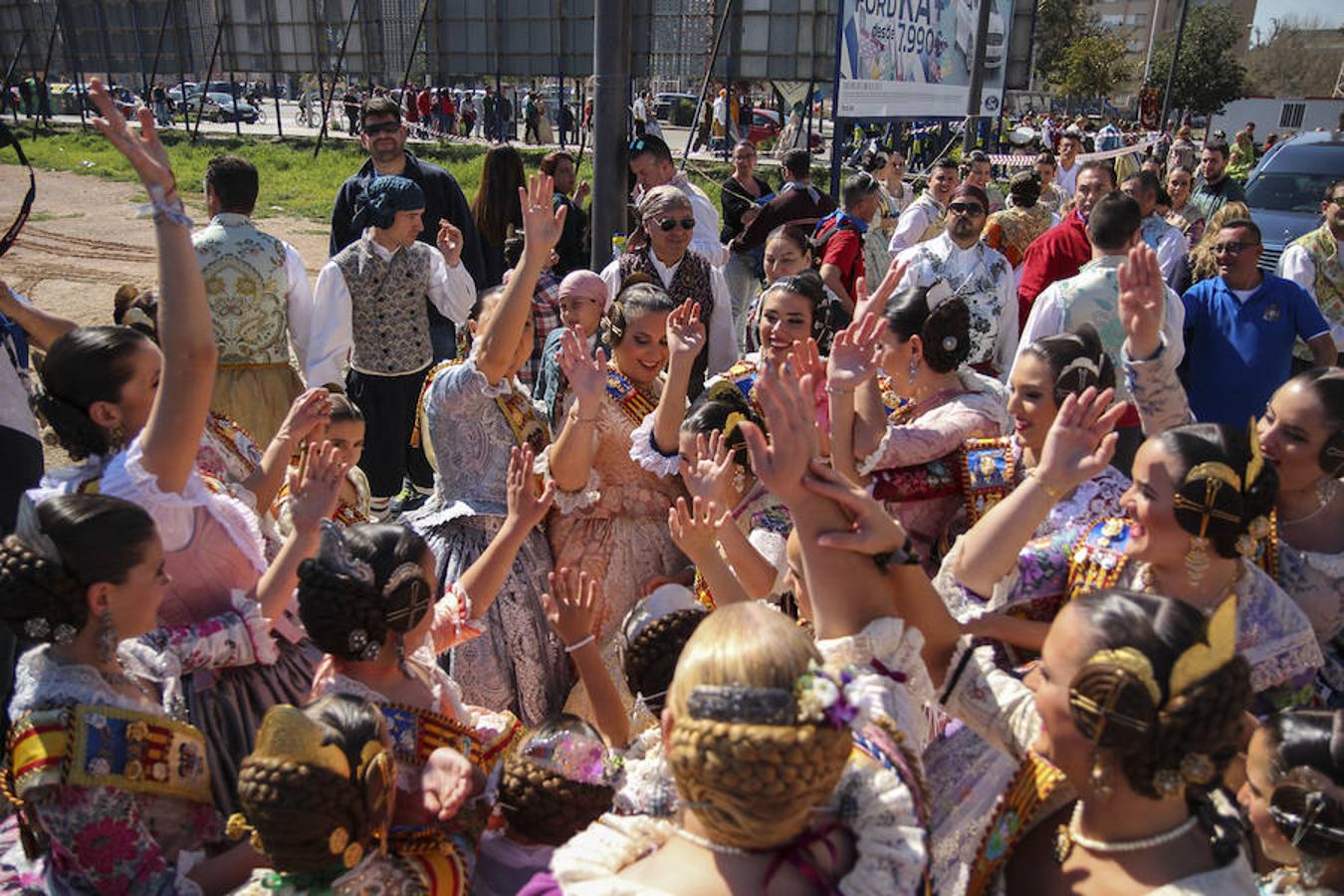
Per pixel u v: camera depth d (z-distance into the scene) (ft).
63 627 6.51
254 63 96.07
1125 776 5.14
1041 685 5.66
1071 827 5.70
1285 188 36.50
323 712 6.00
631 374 11.85
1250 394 17.31
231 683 8.32
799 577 7.07
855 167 57.26
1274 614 7.56
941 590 7.67
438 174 21.75
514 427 11.46
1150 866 5.29
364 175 21.40
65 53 110.11
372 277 17.95
